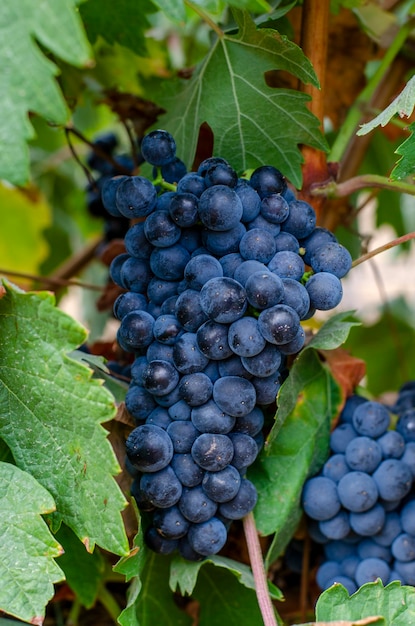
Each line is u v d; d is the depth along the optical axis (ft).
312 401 2.07
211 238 1.89
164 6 1.77
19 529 1.81
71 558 2.08
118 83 2.60
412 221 3.29
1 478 1.82
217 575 2.07
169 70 2.62
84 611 2.31
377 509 2.02
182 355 1.86
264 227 1.91
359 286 3.80
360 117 2.24
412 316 3.51
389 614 1.85
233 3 1.79
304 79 2.04
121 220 2.58
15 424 1.86
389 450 2.04
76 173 3.25
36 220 3.64
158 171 1.99
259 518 1.99
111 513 1.81
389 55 2.28
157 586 2.06
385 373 3.18
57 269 3.26
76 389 1.80
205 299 1.83
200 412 1.87
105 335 3.10
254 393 1.87
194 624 2.16
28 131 1.71
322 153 2.15
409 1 2.42
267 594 1.92
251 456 1.90
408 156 1.97
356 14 2.39
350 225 2.47
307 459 2.03
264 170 1.94
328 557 2.10
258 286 1.82
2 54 1.70
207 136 2.20
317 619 1.85
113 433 1.96
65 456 1.84
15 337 1.82
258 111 2.08
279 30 2.21
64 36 1.69
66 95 2.38
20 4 1.69
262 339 1.83
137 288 1.96
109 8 2.31
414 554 2.02
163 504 1.88
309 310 1.90
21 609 1.78
